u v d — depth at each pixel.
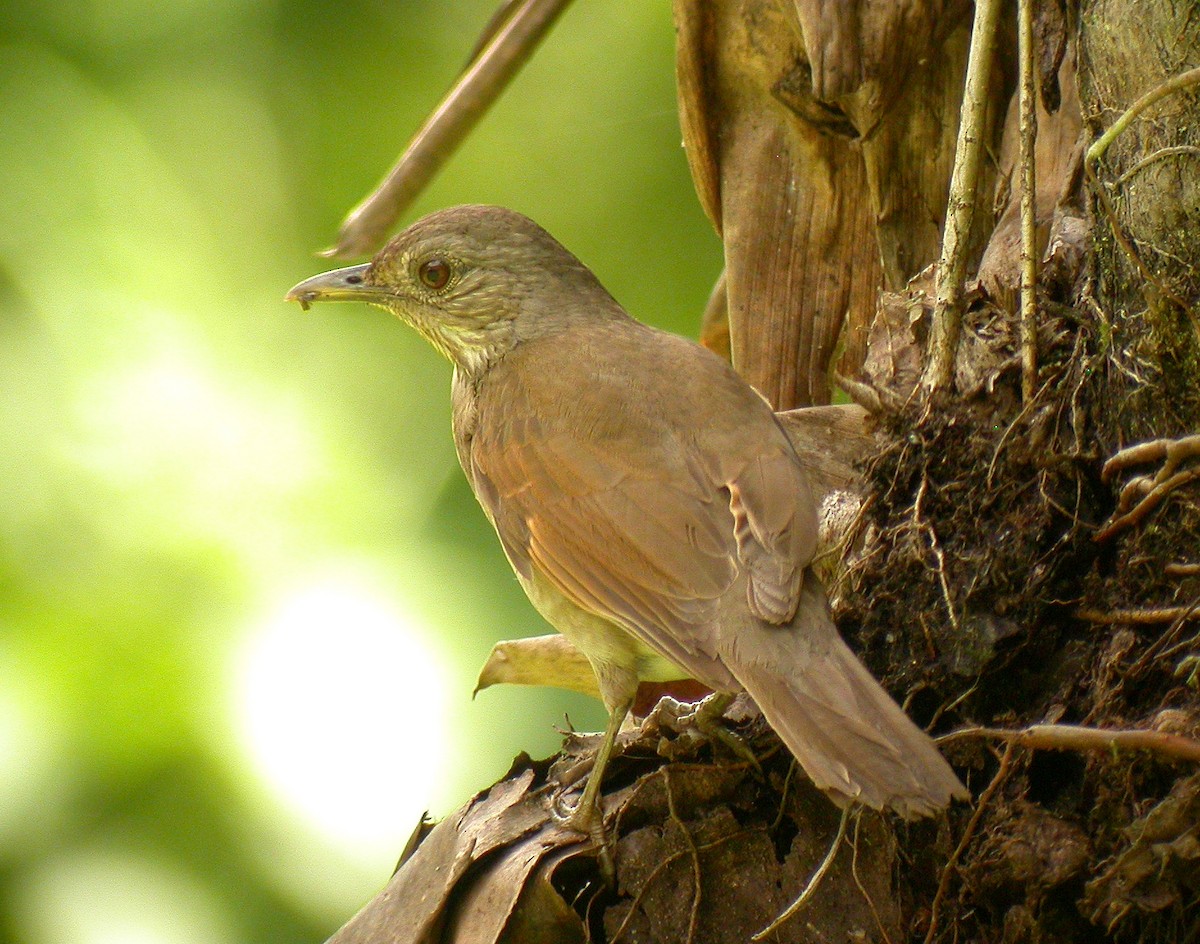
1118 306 7.72
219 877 10.57
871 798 6.91
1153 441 7.46
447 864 8.30
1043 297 8.20
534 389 9.66
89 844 10.55
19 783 10.55
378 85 13.73
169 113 13.19
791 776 7.97
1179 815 6.86
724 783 8.05
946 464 8.10
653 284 14.00
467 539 11.96
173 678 10.82
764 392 9.91
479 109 9.62
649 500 8.71
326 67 13.71
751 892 7.93
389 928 8.24
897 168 9.52
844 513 8.77
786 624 7.79
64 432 11.36
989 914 7.49
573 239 14.02
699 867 7.94
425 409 12.45
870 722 7.21
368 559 11.43
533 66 14.23
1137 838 6.91
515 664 9.79
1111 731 6.96
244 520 11.34
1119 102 7.63
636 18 14.20
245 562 11.17
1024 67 8.10
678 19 9.75
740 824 8.02
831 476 9.16
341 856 10.59
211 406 11.62
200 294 12.25
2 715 10.65
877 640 8.09
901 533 8.11
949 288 8.20
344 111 13.65
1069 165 8.52
